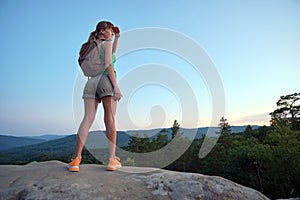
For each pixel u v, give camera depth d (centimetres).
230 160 3055
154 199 201
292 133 2736
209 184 222
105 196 197
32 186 207
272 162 2458
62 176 226
